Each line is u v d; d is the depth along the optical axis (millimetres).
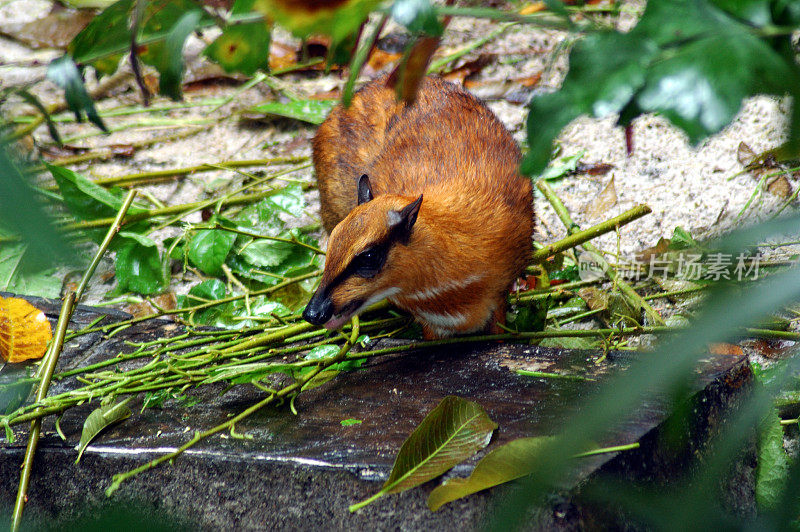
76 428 4613
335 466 3816
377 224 4980
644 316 6406
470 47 10195
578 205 7852
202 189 8844
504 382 4633
